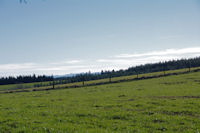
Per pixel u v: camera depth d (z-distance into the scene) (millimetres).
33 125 15086
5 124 15797
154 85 52438
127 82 73625
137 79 81562
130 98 30797
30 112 21266
